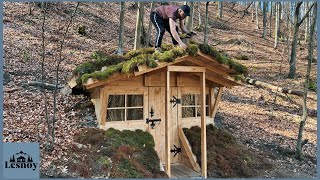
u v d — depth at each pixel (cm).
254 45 2283
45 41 1240
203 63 662
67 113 736
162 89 730
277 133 1013
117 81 664
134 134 671
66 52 1185
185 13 654
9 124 646
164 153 720
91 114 725
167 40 1742
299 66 1841
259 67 1747
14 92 789
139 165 589
